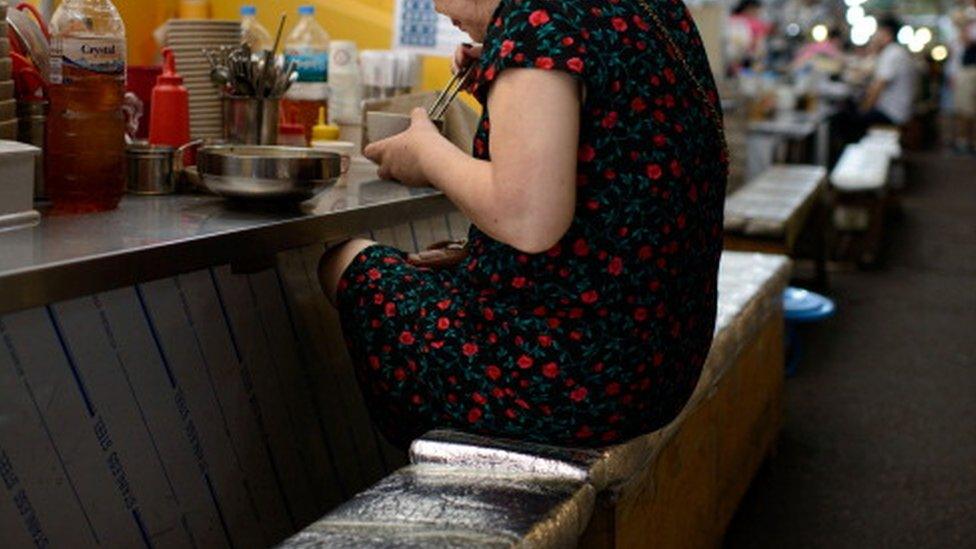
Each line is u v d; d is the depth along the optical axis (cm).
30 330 168
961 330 584
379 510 164
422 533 154
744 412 324
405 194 260
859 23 1744
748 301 319
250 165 216
